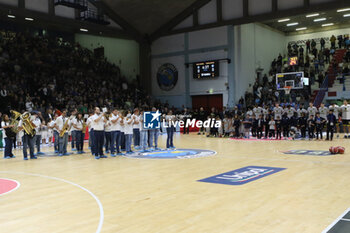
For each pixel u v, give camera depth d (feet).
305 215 15.65
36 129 43.14
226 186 22.04
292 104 73.92
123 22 92.73
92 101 80.07
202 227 14.37
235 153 39.86
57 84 79.20
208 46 89.45
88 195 20.57
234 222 14.90
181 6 90.48
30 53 79.97
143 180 24.86
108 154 41.88
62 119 41.81
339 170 27.07
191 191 20.95
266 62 99.60
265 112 62.64
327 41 105.09
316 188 20.98
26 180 25.91
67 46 90.22
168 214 16.33
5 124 40.50
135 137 49.01
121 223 15.15
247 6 82.94
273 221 14.89
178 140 61.16
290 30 109.09
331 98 84.02
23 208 18.02
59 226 14.94
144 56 100.12
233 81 85.46
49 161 36.68
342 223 14.42
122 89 94.43
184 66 94.17
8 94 66.18
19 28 84.58
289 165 30.07
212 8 88.07
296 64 92.99
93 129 39.17
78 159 37.83
